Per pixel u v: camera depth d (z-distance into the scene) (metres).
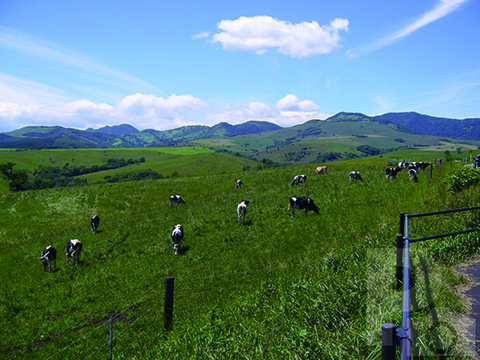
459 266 6.84
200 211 27.70
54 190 48.22
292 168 50.28
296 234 16.83
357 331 4.58
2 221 38.22
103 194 44.44
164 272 15.36
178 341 7.06
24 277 17.58
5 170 114.06
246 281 10.94
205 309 9.30
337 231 14.87
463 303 5.08
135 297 13.05
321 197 26.44
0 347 10.62
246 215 23.77
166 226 24.00
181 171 192.25
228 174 51.62
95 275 16.28
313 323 5.39
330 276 7.17
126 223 27.56
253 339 5.64
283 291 7.72
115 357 8.48
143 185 47.31
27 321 12.28
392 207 17.22
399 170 34.25
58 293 14.54
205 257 16.67
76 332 11.10
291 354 4.64
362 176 34.59
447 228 8.97
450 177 15.16
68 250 18.72
